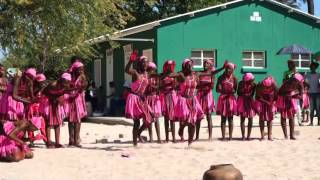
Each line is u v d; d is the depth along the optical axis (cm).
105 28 1912
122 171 894
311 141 1270
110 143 1277
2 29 1764
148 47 2205
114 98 2322
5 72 1231
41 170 902
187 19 2177
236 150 1118
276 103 1323
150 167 928
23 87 1083
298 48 2122
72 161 991
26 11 1725
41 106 1165
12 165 949
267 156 1038
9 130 988
